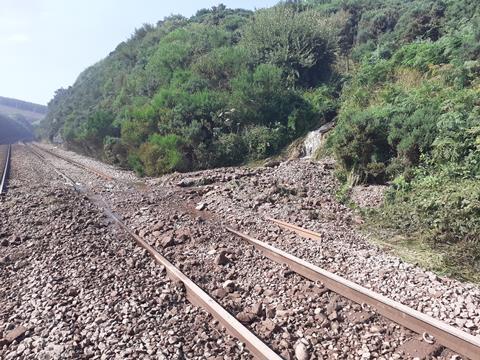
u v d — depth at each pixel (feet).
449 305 16.38
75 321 16.37
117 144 74.74
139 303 17.75
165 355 13.99
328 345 14.83
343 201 34.81
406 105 38.58
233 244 25.61
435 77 44.19
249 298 18.56
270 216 31.24
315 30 82.12
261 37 84.38
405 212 27.53
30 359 14.02
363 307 16.65
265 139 63.46
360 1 113.91
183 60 91.81
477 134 29.30
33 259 23.50
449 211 23.94
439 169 30.25
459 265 20.61
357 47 85.10
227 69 79.20
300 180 41.45
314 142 57.16
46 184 49.52
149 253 23.98
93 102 164.66
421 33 70.90
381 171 35.99
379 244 24.89
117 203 38.45
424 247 23.57
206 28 116.16
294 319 16.48
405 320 15.21
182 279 19.29
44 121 282.36
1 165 78.84
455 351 13.51
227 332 15.51
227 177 47.06
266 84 70.90
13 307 17.99
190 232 27.78
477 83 38.11
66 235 27.32
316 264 21.67
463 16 67.82
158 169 59.88
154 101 73.41
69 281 20.08
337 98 69.56
